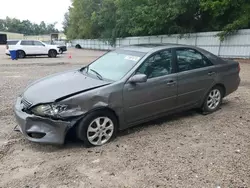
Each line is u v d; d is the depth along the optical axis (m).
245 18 19.23
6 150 3.84
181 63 4.91
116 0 34.50
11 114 5.46
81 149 3.90
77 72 4.89
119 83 4.09
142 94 4.31
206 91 5.29
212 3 20.45
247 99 6.71
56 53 24.09
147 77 4.41
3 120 5.09
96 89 3.91
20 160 3.57
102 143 4.05
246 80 9.97
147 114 4.49
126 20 34.19
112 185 3.00
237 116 5.34
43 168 3.37
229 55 21.03
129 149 3.89
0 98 6.86
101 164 3.46
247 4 19.48
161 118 5.26
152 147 3.96
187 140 4.21
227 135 4.41
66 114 3.66
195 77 5.02
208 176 3.16
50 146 3.99
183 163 3.47
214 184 3.00
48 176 3.19
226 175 3.18
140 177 3.15
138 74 4.23
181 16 25.27
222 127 4.77
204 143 4.10
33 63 17.03
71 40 60.16
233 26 19.77
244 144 4.05
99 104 3.88
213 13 21.89
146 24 28.38
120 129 4.26
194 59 5.16
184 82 4.85
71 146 4.00
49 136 3.67
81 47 54.09
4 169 3.34
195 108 5.47
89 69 4.95
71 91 3.85
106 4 39.06
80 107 3.75
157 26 26.80
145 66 4.43
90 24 47.50
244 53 19.94
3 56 24.89
